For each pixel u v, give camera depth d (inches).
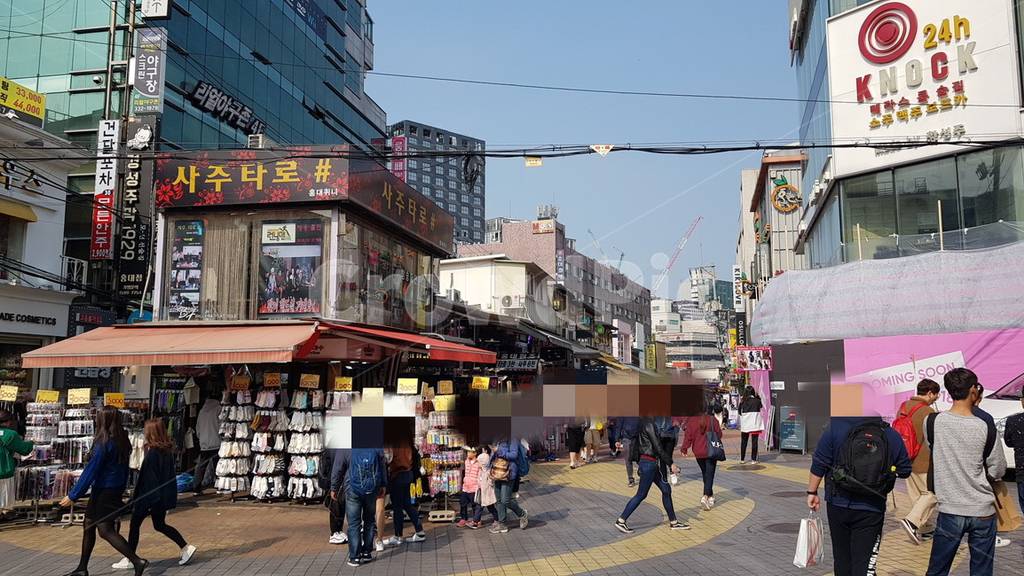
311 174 555.8
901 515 370.9
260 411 443.5
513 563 290.4
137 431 439.2
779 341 749.3
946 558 190.5
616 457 737.0
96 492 269.7
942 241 655.8
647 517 388.8
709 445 406.6
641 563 282.8
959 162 671.1
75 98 1031.0
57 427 412.2
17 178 674.8
